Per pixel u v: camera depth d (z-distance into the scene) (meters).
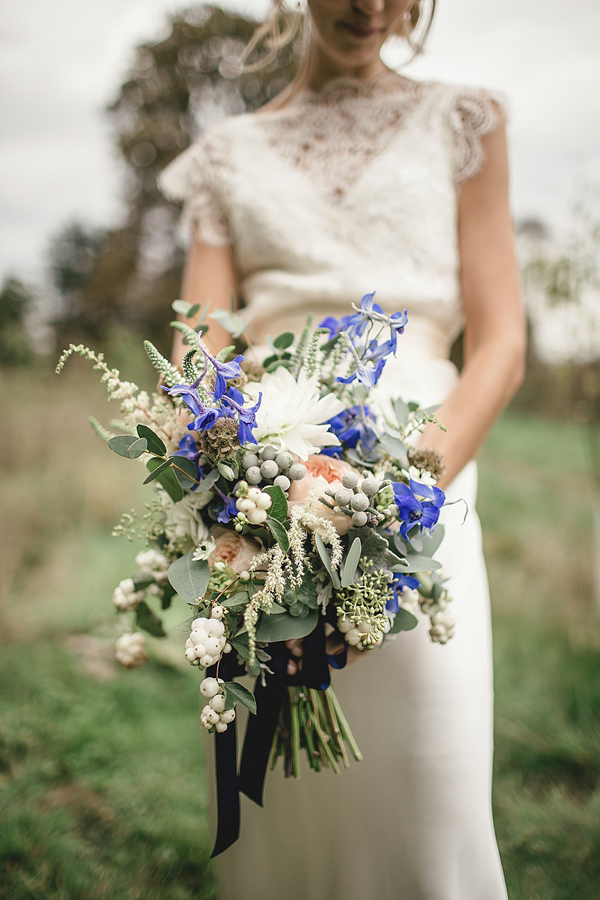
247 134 1.75
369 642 1.09
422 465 1.16
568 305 3.56
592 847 2.09
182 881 1.98
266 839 1.50
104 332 13.94
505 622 3.66
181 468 1.09
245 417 1.02
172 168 1.85
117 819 2.23
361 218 1.59
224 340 1.68
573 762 2.50
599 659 3.15
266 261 1.70
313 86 1.73
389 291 1.55
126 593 1.25
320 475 1.09
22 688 2.94
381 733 1.42
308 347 1.22
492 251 1.56
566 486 6.75
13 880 1.94
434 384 1.54
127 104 13.52
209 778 1.52
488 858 1.44
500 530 5.24
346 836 1.45
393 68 1.75
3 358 8.54
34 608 3.75
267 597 1.01
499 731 2.71
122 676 3.17
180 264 14.48
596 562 3.92
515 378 1.50
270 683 1.20
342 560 1.09
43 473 5.07
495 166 1.58
